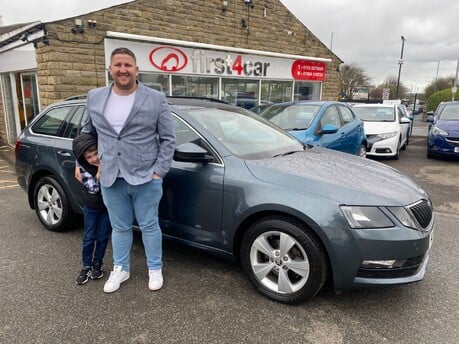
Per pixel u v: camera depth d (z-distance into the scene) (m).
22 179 4.39
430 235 2.73
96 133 2.87
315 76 14.10
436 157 9.85
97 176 2.90
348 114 7.44
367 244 2.50
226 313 2.70
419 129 20.80
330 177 2.79
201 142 3.12
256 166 2.92
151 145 2.72
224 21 10.77
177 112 3.31
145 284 3.09
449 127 9.23
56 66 7.47
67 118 4.00
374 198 2.59
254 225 2.85
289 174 2.80
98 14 7.98
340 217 2.53
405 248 2.52
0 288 3.01
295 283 2.78
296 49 13.30
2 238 4.03
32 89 9.21
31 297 2.88
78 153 2.80
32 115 9.45
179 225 3.24
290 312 2.71
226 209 2.94
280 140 3.73
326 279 2.71
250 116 3.96
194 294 2.94
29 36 7.79
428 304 2.83
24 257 3.57
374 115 10.37
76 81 7.80
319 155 3.50
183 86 9.98
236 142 3.26
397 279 2.57
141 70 8.98
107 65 8.30
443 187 6.65
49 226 4.20
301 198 2.63
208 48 10.24
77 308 2.74
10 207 5.12
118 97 2.66
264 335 2.47
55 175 3.96
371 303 2.83
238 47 11.30
